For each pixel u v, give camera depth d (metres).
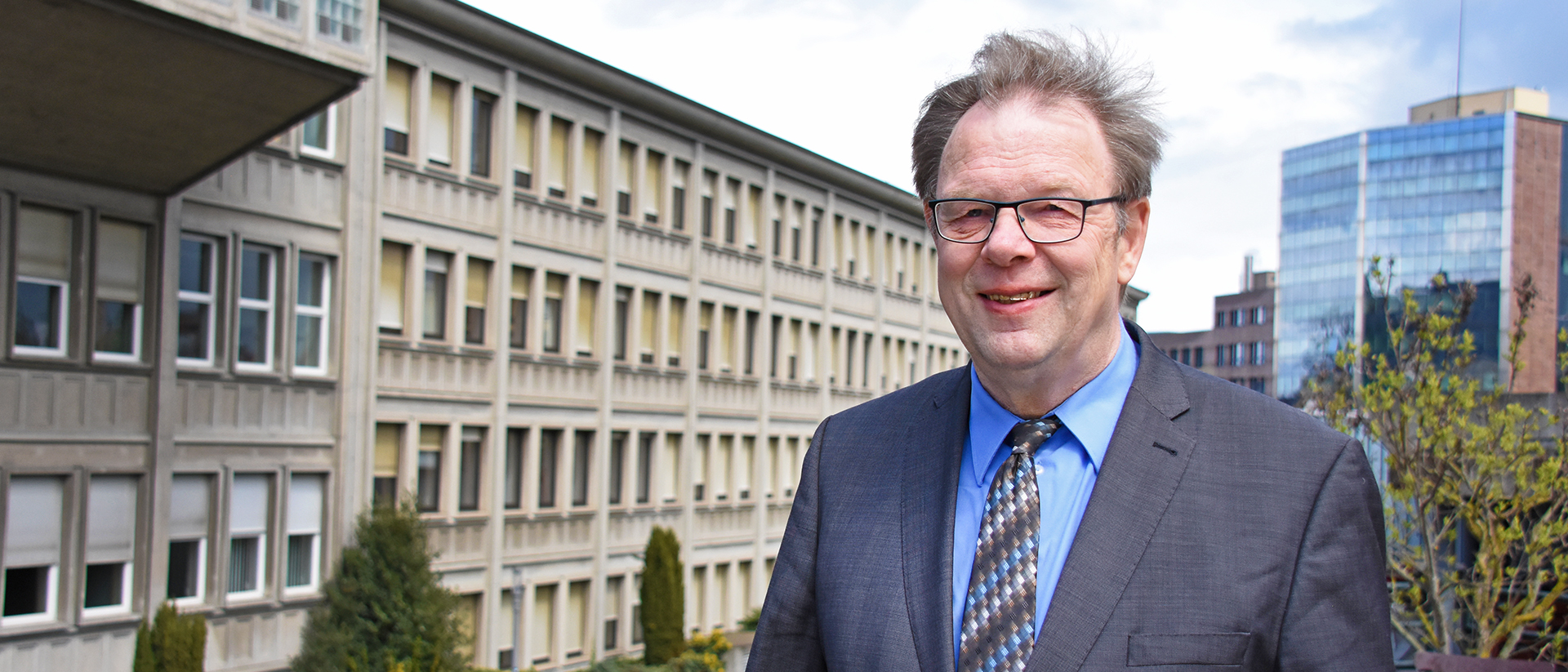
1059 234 1.96
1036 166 1.96
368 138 21.36
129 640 17.48
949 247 2.02
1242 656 1.83
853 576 2.17
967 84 2.09
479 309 24.03
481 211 23.86
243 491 19.45
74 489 16.83
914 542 2.12
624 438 28.08
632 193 28.31
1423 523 10.12
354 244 20.92
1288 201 100.00
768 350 33.16
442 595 20.16
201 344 18.80
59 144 15.45
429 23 22.58
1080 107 2.02
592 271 26.78
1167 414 2.03
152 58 12.65
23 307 16.50
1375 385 10.48
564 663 26.05
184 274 18.59
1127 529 1.92
